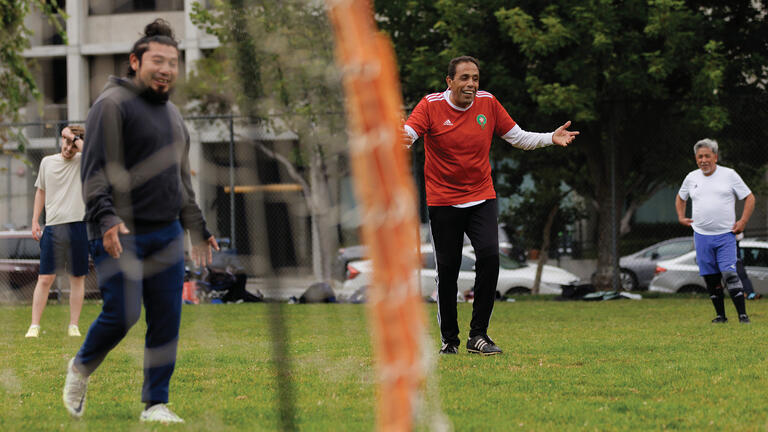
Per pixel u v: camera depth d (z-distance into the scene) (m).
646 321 14.25
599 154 23.05
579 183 23.56
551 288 23.27
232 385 6.93
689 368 8.06
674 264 25.20
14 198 17.95
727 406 5.99
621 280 25.19
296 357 6.93
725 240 13.62
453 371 7.82
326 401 5.65
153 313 5.27
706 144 13.67
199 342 10.21
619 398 6.36
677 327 12.91
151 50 4.60
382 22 23.53
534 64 22.55
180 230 5.20
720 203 13.59
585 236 23.48
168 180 4.99
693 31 21.67
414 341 1.57
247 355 8.98
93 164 4.91
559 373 7.73
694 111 21.78
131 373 6.94
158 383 5.34
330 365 6.63
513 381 7.20
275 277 3.73
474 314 9.45
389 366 1.57
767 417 5.55
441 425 3.77
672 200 26.25
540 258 23.62
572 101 20.62
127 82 4.81
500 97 22.47
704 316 15.28
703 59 21.36
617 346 10.09
